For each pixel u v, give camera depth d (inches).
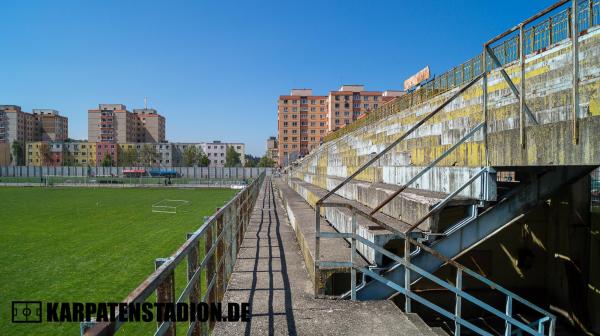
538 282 339.3
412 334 153.9
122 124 6328.7
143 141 7027.6
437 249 205.6
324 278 196.2
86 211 1109.1
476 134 346.0
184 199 1563.7
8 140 5876.0
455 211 242.7
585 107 216.7
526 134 199.5
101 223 863.1
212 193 1950.1
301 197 712.4
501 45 410.3
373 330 157.6
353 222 190.2
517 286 338.3
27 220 914.1
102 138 6264.8
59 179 3112.7
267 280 227.5
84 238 672.4
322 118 5502.0
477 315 329.7
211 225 168.9
